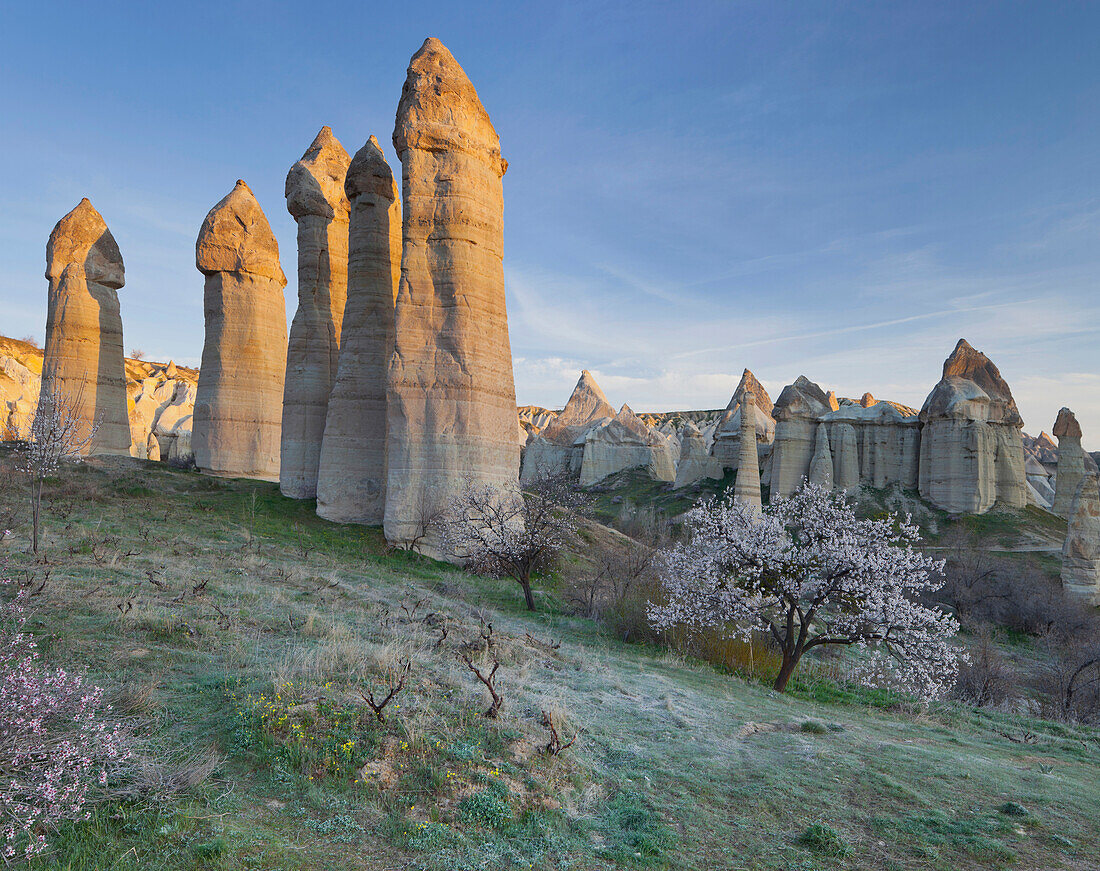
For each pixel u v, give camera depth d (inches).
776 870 247.6
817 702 592.1
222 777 250.5
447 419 1087.6
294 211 1397.6
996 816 315.3
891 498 2770.7
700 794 303.7
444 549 1015.6
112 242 1547.7
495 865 225.9
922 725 545.3
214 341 1488.7
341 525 1149.1
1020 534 2388.0
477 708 337.1
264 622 462.9
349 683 335.9
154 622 409.4
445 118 1124.5
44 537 677.3
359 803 246.8
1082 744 556.4
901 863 260.8
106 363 1523.1
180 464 1493.6
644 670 540.7
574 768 304.0
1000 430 2748.5
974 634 1413.6
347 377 1223.5
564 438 4234.7
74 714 242.5
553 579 1042.7
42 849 190.4
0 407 2425.0
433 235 1118.4
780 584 613.6
